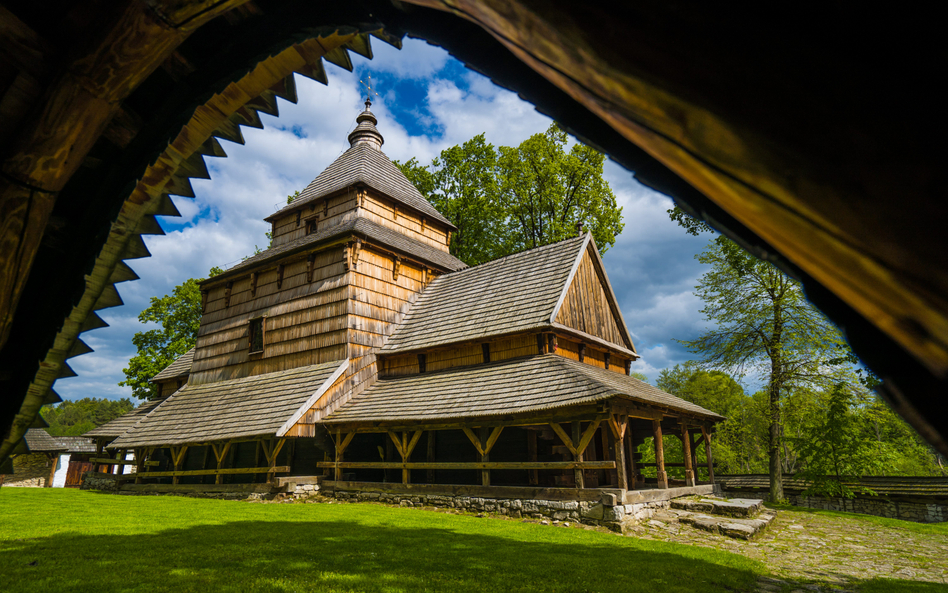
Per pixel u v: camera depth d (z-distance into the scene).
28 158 1.75
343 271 17.92
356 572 5.77
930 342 0.44
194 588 4.89
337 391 16.17
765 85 0.44
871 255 0.41
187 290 34.28
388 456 15.88
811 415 20.22
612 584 5.68
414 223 23.14
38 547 6.95
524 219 31.08
